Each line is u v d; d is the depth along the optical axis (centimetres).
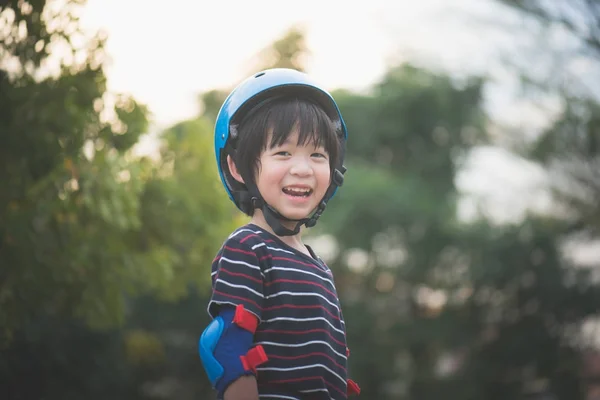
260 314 205
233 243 211
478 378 2223
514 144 1977
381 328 2519
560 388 2131
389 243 2617
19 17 567
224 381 197
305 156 218
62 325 1373
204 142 982
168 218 879
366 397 2386
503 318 2241
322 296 214
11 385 1282
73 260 638
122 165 686
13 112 574
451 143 2689
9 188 581
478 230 2355
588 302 2122
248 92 222
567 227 2072
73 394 1406
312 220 227
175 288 920
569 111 1789
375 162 2834
